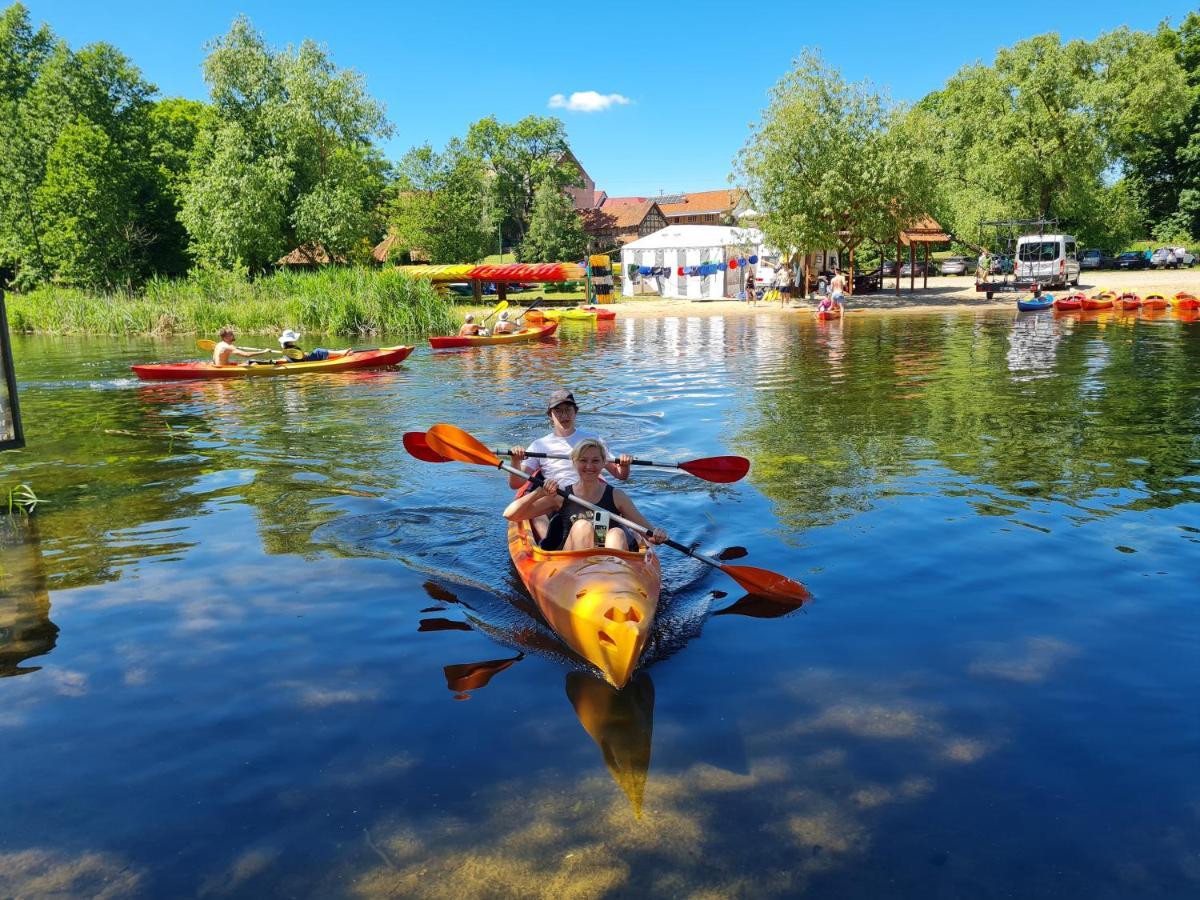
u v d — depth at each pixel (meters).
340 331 26.97
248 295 31.17
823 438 8.91
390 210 58.12
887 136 30.97
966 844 2.70
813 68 31.23
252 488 7.30
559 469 5.88
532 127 65.19
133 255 44.03
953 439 8.66
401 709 3.63
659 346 20.16
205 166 39.28
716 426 9.76
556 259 60.88
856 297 37.44
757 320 28.84
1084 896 2.48
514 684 3.85
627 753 3.26
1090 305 27.69
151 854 2.74
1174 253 46.00
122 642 4.32
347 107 38.62
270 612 4.68
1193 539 5.50
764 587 4.77
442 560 5.48
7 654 4.21
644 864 2.63
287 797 3.02
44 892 2.58
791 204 31.84
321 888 2.57
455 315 31.11
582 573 4.37
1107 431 8.83
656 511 6.45
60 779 3.16
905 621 4.43
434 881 2.59
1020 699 3.59
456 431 6.11
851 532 5.83
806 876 2.57
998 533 5.72
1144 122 41.97
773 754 3.23
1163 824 2.78
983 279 38.06
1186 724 3.37
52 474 7.95
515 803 2.96
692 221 78.31
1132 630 4.23
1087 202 42.25
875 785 3.02
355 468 8.00
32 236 42.56
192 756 3.30
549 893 2.52
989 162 42.72
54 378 15.48
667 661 4.05
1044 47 40.50
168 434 9.87
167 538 5.98
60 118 42.66
